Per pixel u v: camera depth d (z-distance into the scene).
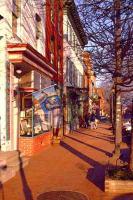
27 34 18.14
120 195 9.65
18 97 16.62
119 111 15.12
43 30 22.05
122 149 17.67
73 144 22.50
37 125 18.92
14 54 14.91
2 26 14.73
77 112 39.44
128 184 10.01
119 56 11.05
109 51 11.29
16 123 16.44
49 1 17.95
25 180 11.53
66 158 16.20
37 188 10.48
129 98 36.31
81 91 40.59
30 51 15.54
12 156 13.60
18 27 16.92
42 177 11.99
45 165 14.30
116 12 9.94
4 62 14.65
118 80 12.05
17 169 12.94
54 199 9.29
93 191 10.12
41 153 17.88
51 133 22.81
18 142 16.59
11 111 15.38
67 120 32.25
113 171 10.73
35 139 17.69
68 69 32.41
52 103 18.03
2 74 14.64
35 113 18.28
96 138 27.39
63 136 28.81
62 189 10.35
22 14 17.14
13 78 15.73
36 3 20.06
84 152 18.41
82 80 44.66
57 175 12.31
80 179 11.65
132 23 10.30
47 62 20.02
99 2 9.79
